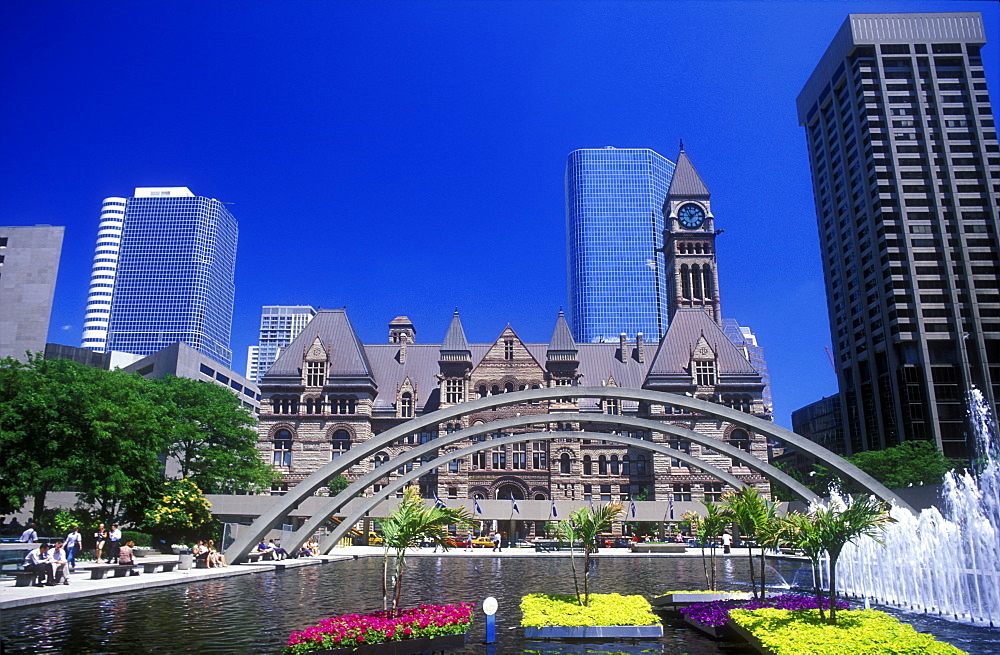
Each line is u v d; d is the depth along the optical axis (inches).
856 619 855.1
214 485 3009.4
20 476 1729.8
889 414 5251.0
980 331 5073.8
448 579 1630.2
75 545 1562.5
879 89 5649.6
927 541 1481.3
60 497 3063.5
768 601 1028.5
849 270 5885.8
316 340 4082.2
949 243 5285.4
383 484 3907.5
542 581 1593.3
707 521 1238.9
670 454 2103.8
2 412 1742.1
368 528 3513.8
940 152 5472.4
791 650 711.7
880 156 5511.8
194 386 2908.5
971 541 1470.2
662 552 2741.1
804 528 876.0
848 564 1633.9
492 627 796.0
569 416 1971.0
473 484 3816.4
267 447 3902.6
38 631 867.4
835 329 6092.5
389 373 4382.4
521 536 3540.8
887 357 5260.8
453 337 4124.0
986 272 5216.5
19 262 4357.8
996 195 5339.6
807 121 6673.2
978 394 4881.9
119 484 1871.3
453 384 4045.3
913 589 1475.1
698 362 4055.1
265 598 1219.9
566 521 1077.8
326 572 1785.2
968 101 5556.1
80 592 1133.7
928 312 5157.5
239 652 778.8
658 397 1696.6
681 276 5541.3
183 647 800.9
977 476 3334.2
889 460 3447.3
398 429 1772.9
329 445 3897.6
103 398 2033.7
